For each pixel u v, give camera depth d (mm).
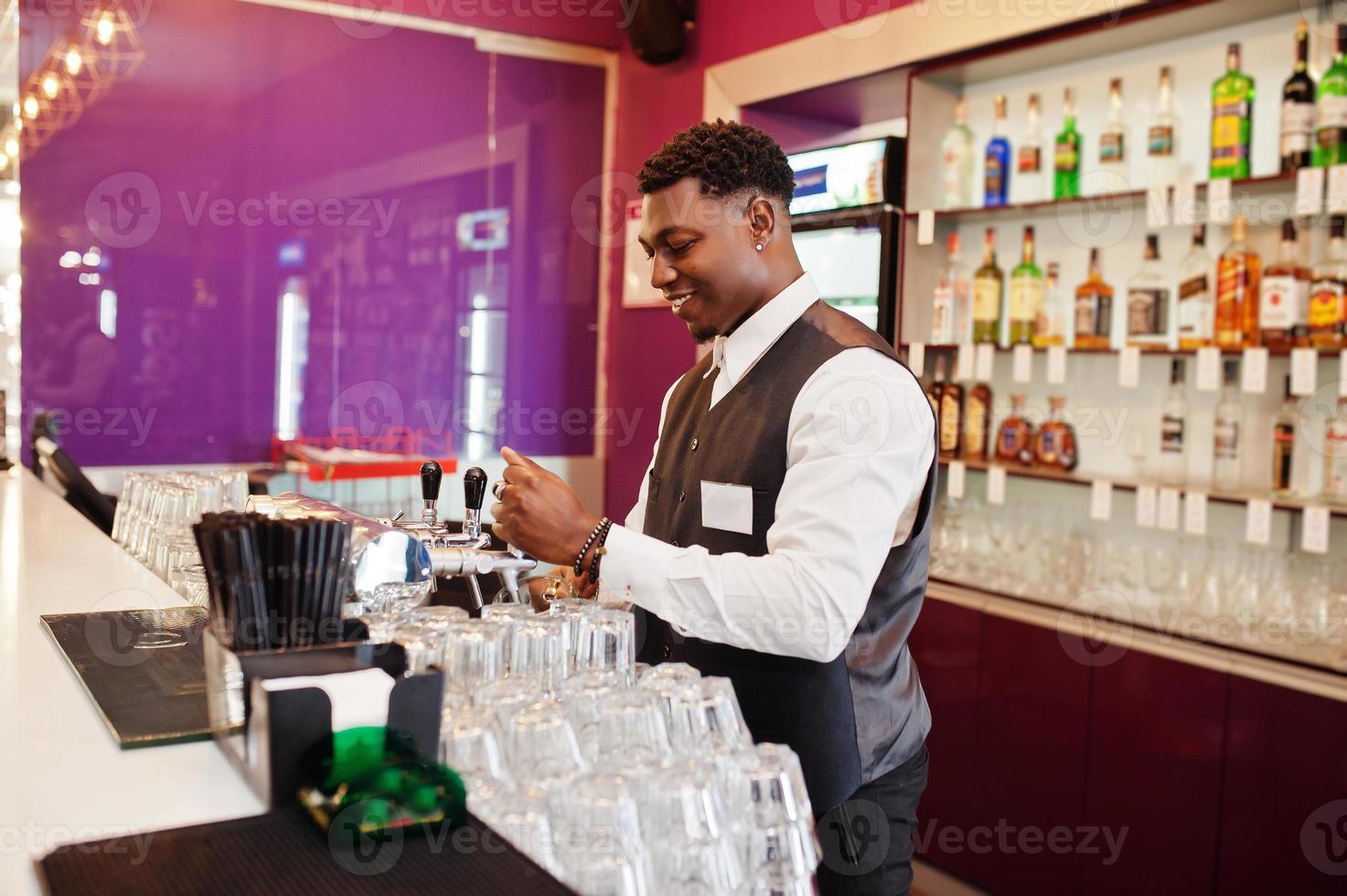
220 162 4180
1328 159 2666
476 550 1627
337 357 4465
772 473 1625
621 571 1495
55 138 3914
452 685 1180
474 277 4762
